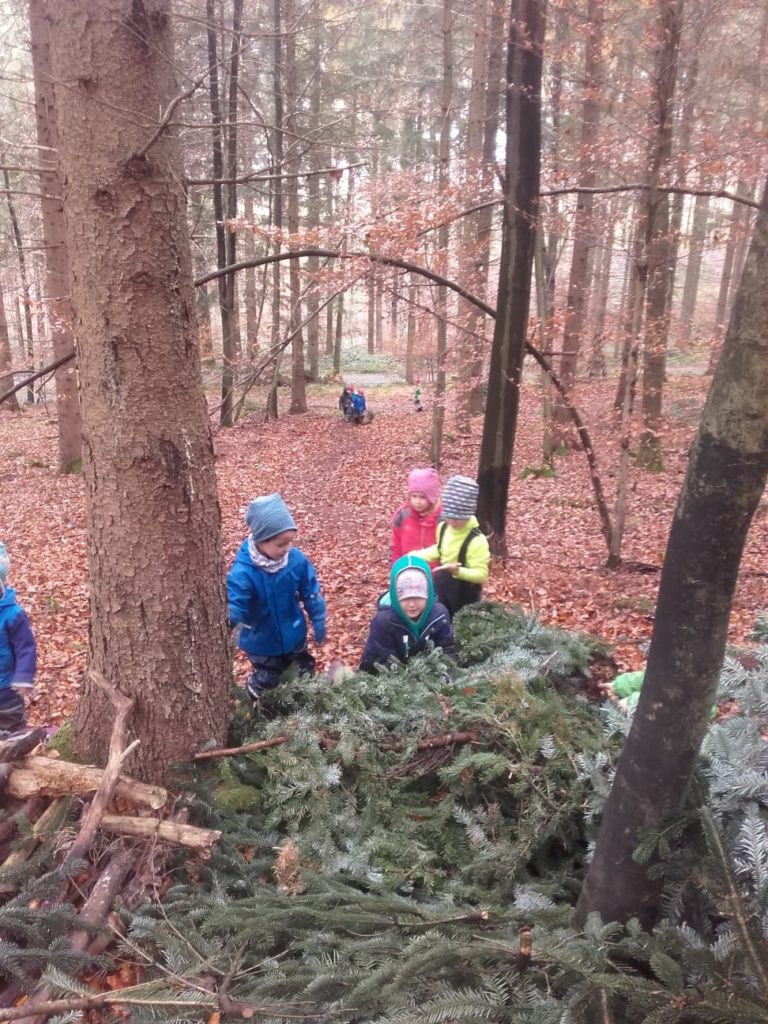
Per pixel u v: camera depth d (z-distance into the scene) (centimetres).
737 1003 131
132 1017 166
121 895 217
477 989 158
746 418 126
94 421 249
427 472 480
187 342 253
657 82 556
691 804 183
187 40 496
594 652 347
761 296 121
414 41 1265
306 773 256
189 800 253
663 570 146
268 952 197
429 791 263
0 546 361
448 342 1245
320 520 1058
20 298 936
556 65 614
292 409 2197
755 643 303
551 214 718
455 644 366
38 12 768
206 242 1128
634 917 171
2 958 176
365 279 616
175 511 257
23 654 364
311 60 966
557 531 921
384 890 205
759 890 157
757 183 704
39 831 228
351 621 647
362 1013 157
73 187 231
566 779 238
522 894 202
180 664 266
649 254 638
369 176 705
